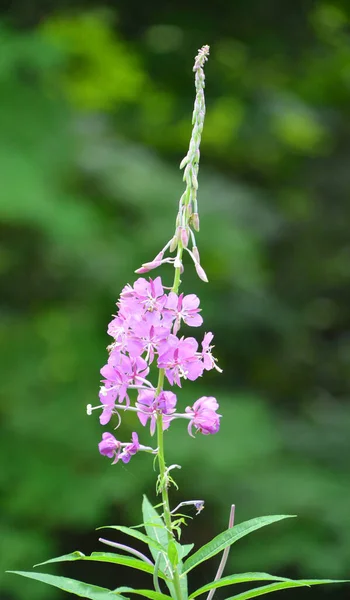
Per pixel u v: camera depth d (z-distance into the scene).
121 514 9.62
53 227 9.10
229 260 11.16
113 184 10.55
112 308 10.36
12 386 9.30
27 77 10.60
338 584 10.37
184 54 13.77
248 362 13.01
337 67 14.70
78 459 8.98
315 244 15.23
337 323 15.29
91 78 14.03
